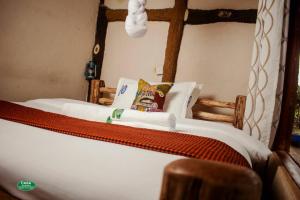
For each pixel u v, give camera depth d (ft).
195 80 9.78
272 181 4.37
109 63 11.57
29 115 5.28
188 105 8.29
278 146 7.82
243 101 8.16
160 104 7.41
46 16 9.73
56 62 10.36
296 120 20.22
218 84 9.40
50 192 2.40
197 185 1.18
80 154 2.89
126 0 11.16
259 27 7.55
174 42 9.93
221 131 6.17
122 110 5.83
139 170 2.55
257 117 7.29
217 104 8.67
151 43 10.62
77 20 10.98
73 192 2.33
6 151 2.91
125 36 11.19
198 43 9.74
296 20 7.71
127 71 11.13
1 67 8.51
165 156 3.09
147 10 10.65
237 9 9.18
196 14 9.71
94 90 10.75
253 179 1.19
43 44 9.77
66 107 6.55
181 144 3.71
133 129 4.89
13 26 8.68
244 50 9.03
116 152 3.06
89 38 11.68
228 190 1.14
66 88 10.94
